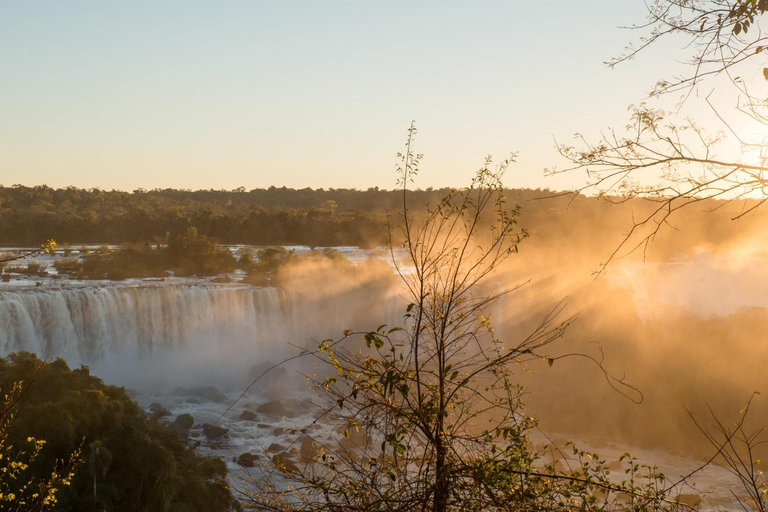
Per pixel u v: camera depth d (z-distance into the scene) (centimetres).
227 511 3591
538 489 721
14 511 1517
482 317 790
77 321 6225
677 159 630
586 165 661
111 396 3866
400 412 712
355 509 698
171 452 3391
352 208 17588
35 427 3078
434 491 690
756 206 636
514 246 745
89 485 3003
